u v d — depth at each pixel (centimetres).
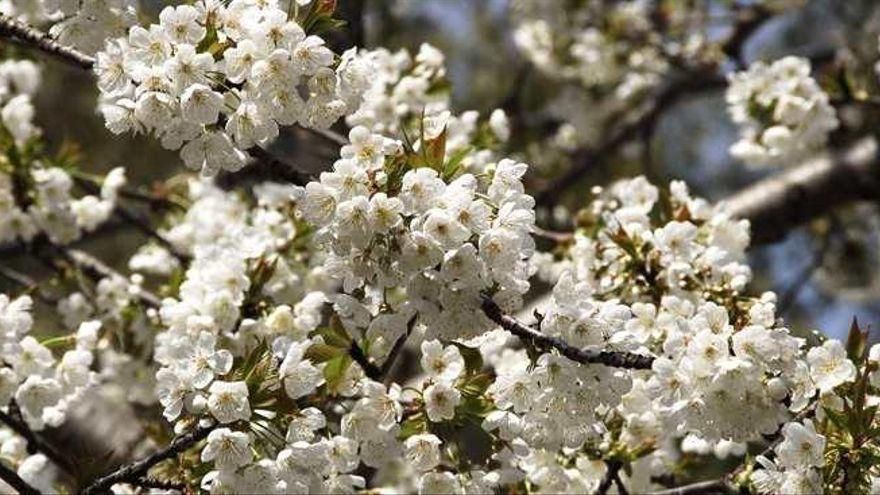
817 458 362
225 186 687
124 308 592
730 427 360
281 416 369
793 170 870
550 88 1141
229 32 364
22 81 656
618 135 1003
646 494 483
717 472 635
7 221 603
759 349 355
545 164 1030
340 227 339
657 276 472
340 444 391
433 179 342
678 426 367
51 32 397
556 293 359
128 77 361
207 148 366
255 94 360
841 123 857
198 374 367
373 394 392
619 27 1006
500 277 345
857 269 1037
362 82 370
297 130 570
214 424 371
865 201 884
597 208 539
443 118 373
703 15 989
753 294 490
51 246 645
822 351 368
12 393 436
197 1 367
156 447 542
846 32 1130
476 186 360
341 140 572
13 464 487
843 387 374
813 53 999
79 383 461
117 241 1038
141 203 795
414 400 397
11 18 406
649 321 431
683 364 354
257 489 366
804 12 1176
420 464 389
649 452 450
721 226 507
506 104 1036
